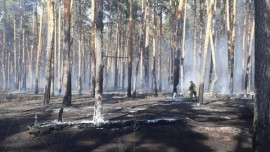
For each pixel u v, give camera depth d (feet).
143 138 37.91
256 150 29.12
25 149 33.76
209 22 68.49
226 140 38.99
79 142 36.19
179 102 75.51
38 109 62.49
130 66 95.09
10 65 224.94
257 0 29.12
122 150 33.27
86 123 41.83
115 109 60.64
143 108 62.59
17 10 216.95
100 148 34.32
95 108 42.68
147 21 114.42
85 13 172.14
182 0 85.10
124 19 171.94
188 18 208.74
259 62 28.96
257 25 29.19
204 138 39.06
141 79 130.11
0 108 65.57
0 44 227.20
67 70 67.46
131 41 95.55
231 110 59.77
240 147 36.65
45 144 35.40
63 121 44.55
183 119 45.32
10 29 221.05
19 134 39.01
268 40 28.63
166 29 189.06
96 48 43.29
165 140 37.52
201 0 117.29
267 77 28.60
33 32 199.93
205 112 56.75
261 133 28.71
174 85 82.53
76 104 71.67
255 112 29.48
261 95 28.81
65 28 68.18
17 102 79.51
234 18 104.94
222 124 46.03
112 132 39.96
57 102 78.13
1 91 147.54
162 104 70.59
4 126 43.16
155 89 106.63
